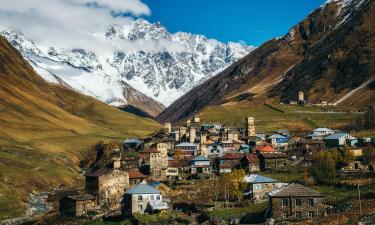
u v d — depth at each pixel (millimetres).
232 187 165750
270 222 124312
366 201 127188
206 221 141500
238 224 134375
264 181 161500
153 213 159875
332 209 126500
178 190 186250
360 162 187250
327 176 161375
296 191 129375
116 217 166125
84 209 178750
